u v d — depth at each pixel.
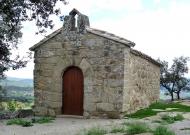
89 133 10.65
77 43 16.58
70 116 16.52
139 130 10.39
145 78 19.33
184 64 38.06
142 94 18.62
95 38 16.12
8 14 17.16
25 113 17.75
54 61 17.19
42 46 17.56
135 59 17.27
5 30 15.98
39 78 17.59
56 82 17.08
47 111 17.27
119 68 15.51
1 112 17.38
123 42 15.32
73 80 16.81
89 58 16.25
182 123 12.74
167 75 37.56
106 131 10.88
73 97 16.75
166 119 14.03
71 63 16.70
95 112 15.96
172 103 21.45
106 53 15.84
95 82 16.03
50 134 11.35
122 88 15.41
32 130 12.45
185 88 38.09
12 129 12.75
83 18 16.55
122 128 11.19
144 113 16.36
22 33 18.20
